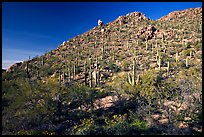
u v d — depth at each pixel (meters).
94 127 12.55
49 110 16.44
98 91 22.56
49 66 38.59
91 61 40.06
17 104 15.16
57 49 53.62
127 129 12.01
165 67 31.86
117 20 70.62
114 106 18.67
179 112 14.79
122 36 57.16
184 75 25.86
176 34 51.41
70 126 14.77
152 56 39.28
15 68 38.78
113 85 25.70
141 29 56.84
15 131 13.11
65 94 18.61
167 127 12.58
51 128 13.99
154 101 18.00
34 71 35.19
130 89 20.25
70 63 39.88
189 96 17.11
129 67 34.81
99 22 69.44
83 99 19.33
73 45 55.97
